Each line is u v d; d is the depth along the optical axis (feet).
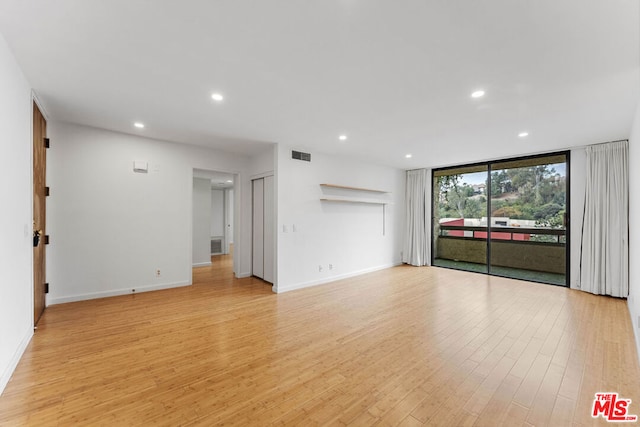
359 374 7.22
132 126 12.48
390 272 20.12
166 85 8.43
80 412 5.73
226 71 7.61
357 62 7.13
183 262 15.79
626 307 12.46
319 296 14.14
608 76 7.57
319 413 5.78
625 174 13.66
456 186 22.12
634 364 7.68
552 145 14.89
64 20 5.55
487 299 13.65
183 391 6.47
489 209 19.58
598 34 5.79
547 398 6.27
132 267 14.14
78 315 11.09
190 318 11.00
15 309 7.48
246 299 13.56
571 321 10.81
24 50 6.64
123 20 5.56
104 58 7.00
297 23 5.64
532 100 9.21
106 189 13.30
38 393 6.32
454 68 7.34
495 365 7.65
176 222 15.46
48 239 11.89
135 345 8.70
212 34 6.02
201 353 8.24
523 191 18.81
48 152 11.78
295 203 15.79
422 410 5.87
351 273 18.89
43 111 10.59
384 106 9.91
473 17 5.39
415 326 10.33
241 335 9.50
